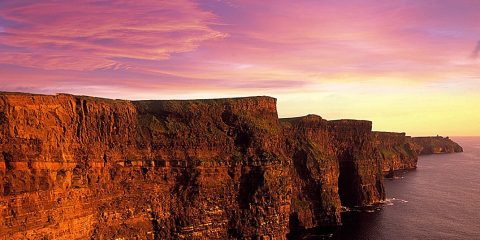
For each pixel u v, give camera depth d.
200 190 79.56
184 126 82.56
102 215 65.50
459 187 183.00
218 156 84.62
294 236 101.62
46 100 56.34
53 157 55.69
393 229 108.38
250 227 83.31
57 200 55.31
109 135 68.94
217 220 81.56
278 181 88.12
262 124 93.38
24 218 49.91
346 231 106.38
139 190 72.94
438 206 138.75
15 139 50.53
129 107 75.12
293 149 115.75
